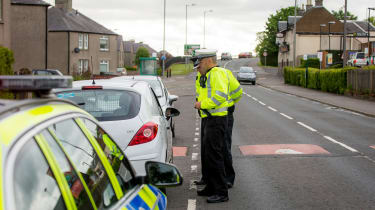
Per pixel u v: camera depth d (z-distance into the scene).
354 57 58.00
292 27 70.50
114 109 6.43
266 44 103.88
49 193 1.96
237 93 7.40
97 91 6.59
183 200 6.97
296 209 6.49
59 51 58.19
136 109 6.46
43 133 2.05
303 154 10.73
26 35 38.66
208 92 6.66
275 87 46.25
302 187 7.73
